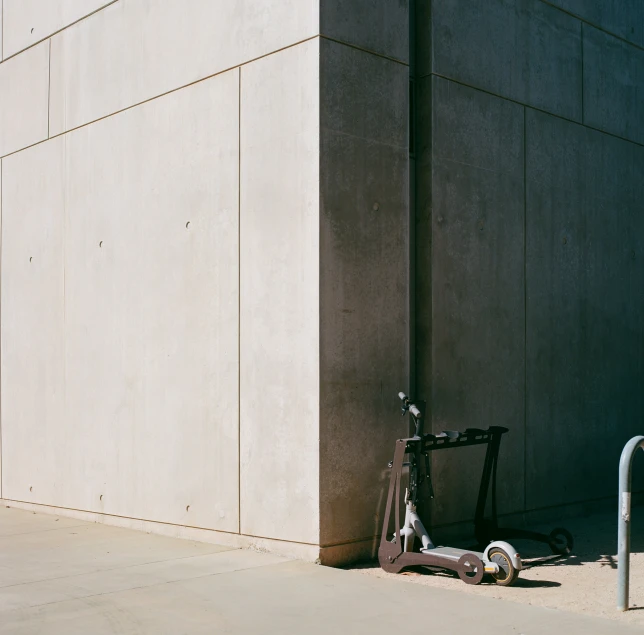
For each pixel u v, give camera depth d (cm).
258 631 502
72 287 935
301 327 692
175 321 810
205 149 789
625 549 555
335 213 693
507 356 848
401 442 658
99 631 503
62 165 956
